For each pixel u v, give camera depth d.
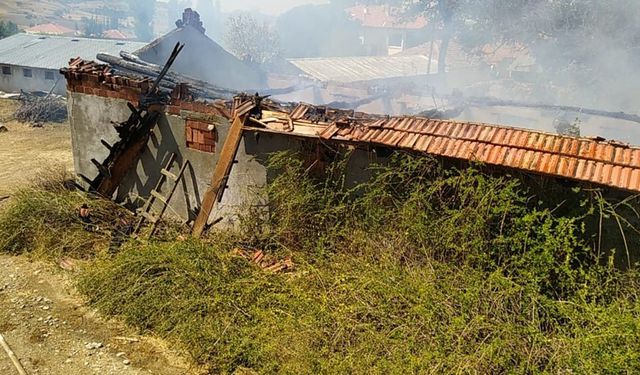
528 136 4.65
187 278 5.07
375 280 4.56
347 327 4.26
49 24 72.44
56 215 6.77
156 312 4.86
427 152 4.81
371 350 4.00
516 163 4.40
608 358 3.48
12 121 18.14
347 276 4.79
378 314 4.31
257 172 6.27
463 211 4.67
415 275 4.60
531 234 4.55
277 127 5.80
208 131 6.56
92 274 5.58
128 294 5.10
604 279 4.28
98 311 5.10
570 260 4.35
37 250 6.36
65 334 4.75
